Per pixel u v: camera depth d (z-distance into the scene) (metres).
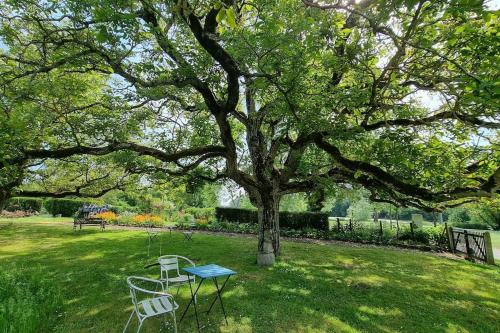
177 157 8.20
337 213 47.12
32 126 6.45
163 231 17.45
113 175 11.00
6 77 6.21
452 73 5.43
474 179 6.35
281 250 11.65
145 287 6.89
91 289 6.75
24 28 6.83
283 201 24.06
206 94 6.69
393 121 6.96
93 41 5.77
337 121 6.63
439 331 5.12
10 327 3.98
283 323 5.17
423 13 3.87
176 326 4.65
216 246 12.32
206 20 4.87
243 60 5.53
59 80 6.68
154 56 6.30
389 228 16.30
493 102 3.42
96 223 17.84
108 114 7.82
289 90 5.48
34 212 28.45
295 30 4.82
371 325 5.22
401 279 8.13
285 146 10.45
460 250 12.52
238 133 12.25
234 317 5.35
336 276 8.15
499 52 3.94
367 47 5.72
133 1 4.73
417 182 6.40
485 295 7.07
